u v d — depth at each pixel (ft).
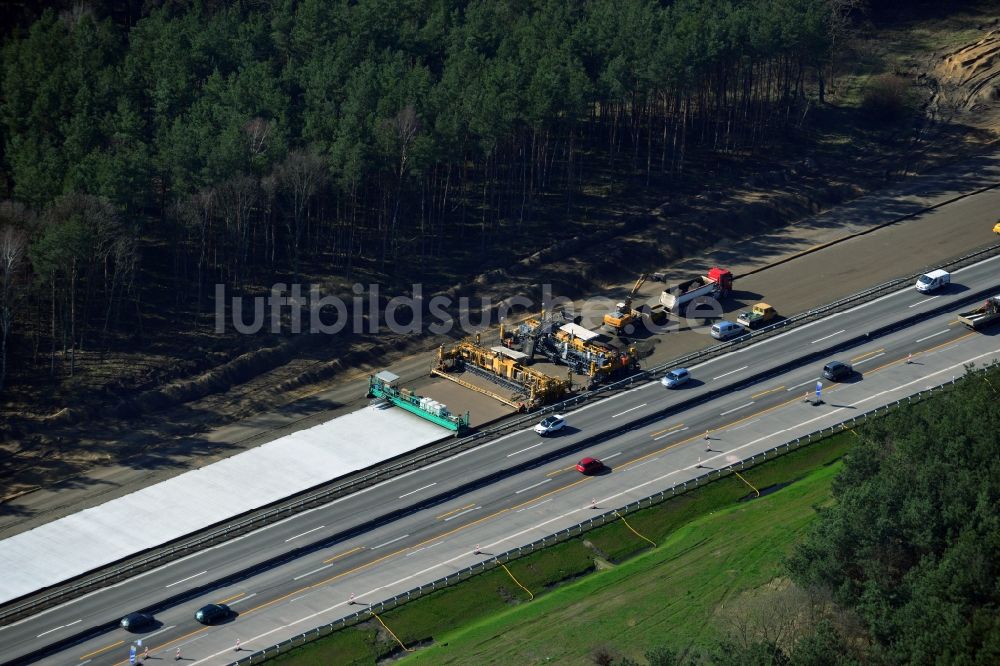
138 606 565.94
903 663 489.26
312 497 637.30
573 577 588.50
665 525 620.49
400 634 550.36
